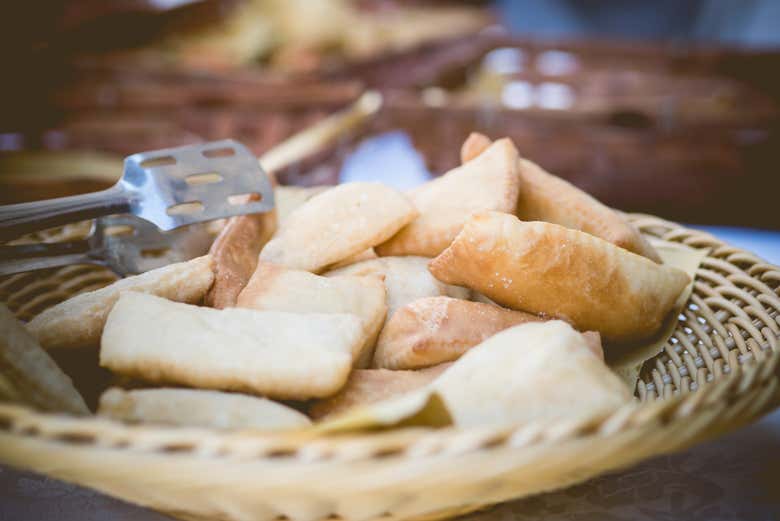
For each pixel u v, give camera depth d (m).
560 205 0.50
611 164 0.85
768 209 0.88
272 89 0.88
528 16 2.10
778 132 0.84
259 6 1.12
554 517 0.40
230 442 0.33
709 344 0.46
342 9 1.25
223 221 0.52
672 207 0.88
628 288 0.44
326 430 0.33
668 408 0.33
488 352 0.39
